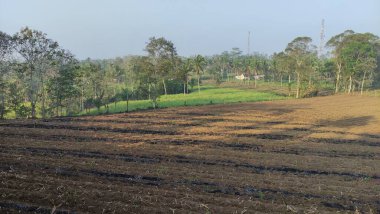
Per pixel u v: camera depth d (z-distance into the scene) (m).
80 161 18.23
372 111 45.31
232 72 143.50
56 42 44.62
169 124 33.31
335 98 65.00
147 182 15.02
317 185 15.48
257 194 14.05
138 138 25.91
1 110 41.25
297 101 59.78
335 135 29.08
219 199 12.82
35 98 47.16
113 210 11.20
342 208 12.93
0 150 20.44
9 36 40.19
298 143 25.50
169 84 79.06
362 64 72.00
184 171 16.92
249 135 28.25
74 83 47.75
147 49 61.09
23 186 13.20
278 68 89.31
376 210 12.77
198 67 78.81
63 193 12.48
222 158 20.39
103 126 31.34
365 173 18.09
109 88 68.94
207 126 32.53
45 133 27.11
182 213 11.16
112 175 16.00
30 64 42.16
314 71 77.75
